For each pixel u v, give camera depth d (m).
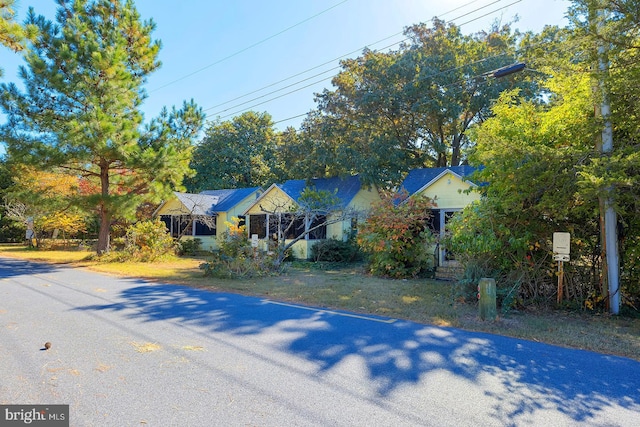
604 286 7.16
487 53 18.98
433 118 19.28
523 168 6.74
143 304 7.36
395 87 18.62
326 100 20.38
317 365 4.22
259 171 32.09
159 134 15.65
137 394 3.41
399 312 6.84
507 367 4.26
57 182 17.64
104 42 14.95
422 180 15.21
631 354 4.75
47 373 3.84
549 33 15.56
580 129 7.02
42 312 6.52
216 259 11.77
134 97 15.45
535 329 5.79
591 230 7.55
